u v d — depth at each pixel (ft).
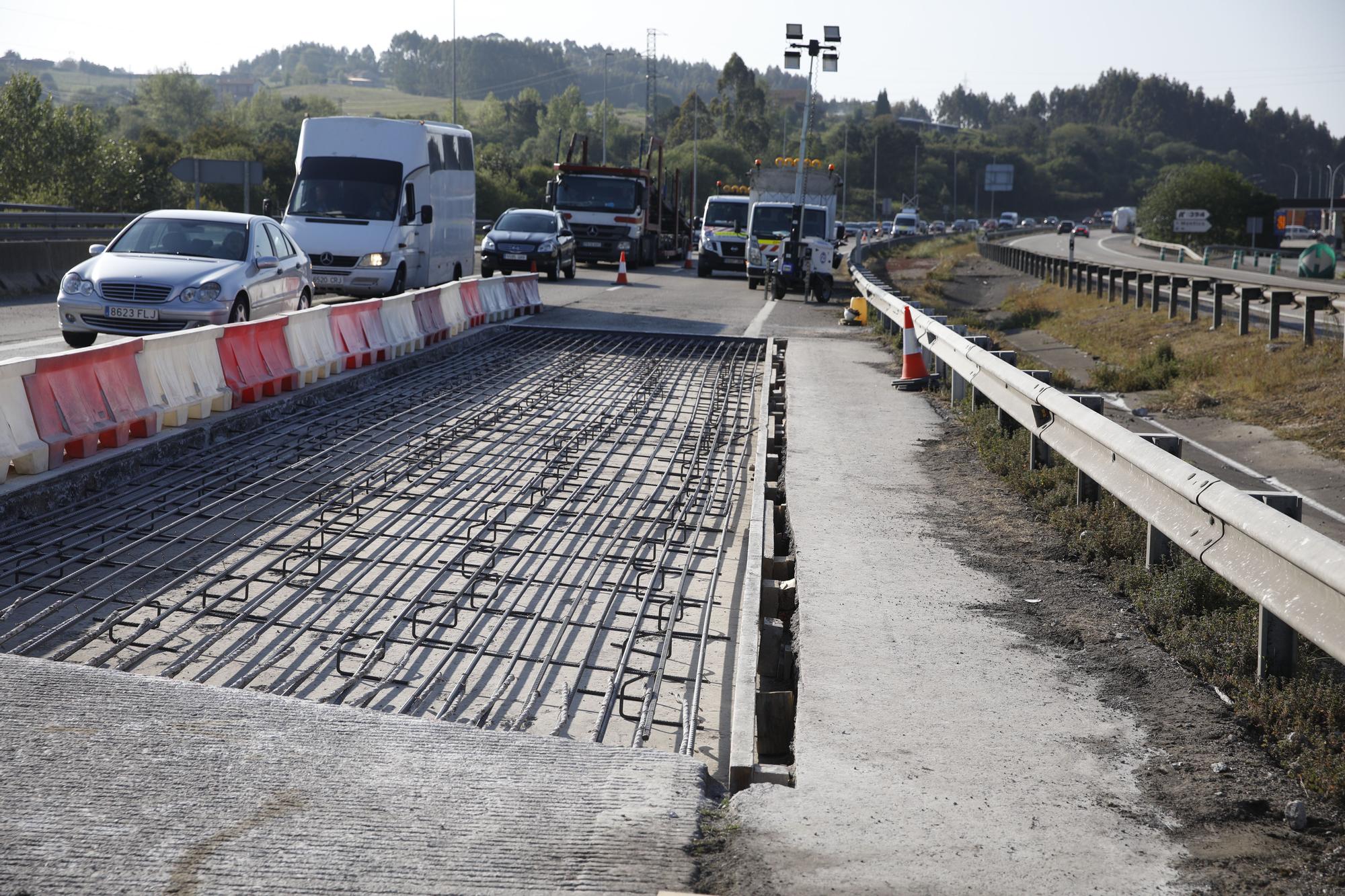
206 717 13.50
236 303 47.11
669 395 45.42
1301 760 13.11
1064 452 25.85
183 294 45.62
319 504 26.66
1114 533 22.49
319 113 609.83
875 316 77.20
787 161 115.55
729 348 62.18
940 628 18.12
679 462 33.30
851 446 34.27
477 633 19.06
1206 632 17.22
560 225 111.14
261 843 10.71
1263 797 12.53
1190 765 13.34
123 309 45.44
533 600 20.88
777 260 95.50
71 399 27.53
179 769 12.10
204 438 32.71
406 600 20.39
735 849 11.15
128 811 11.18
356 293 74.84
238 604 19.80
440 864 10.52
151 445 29.78
